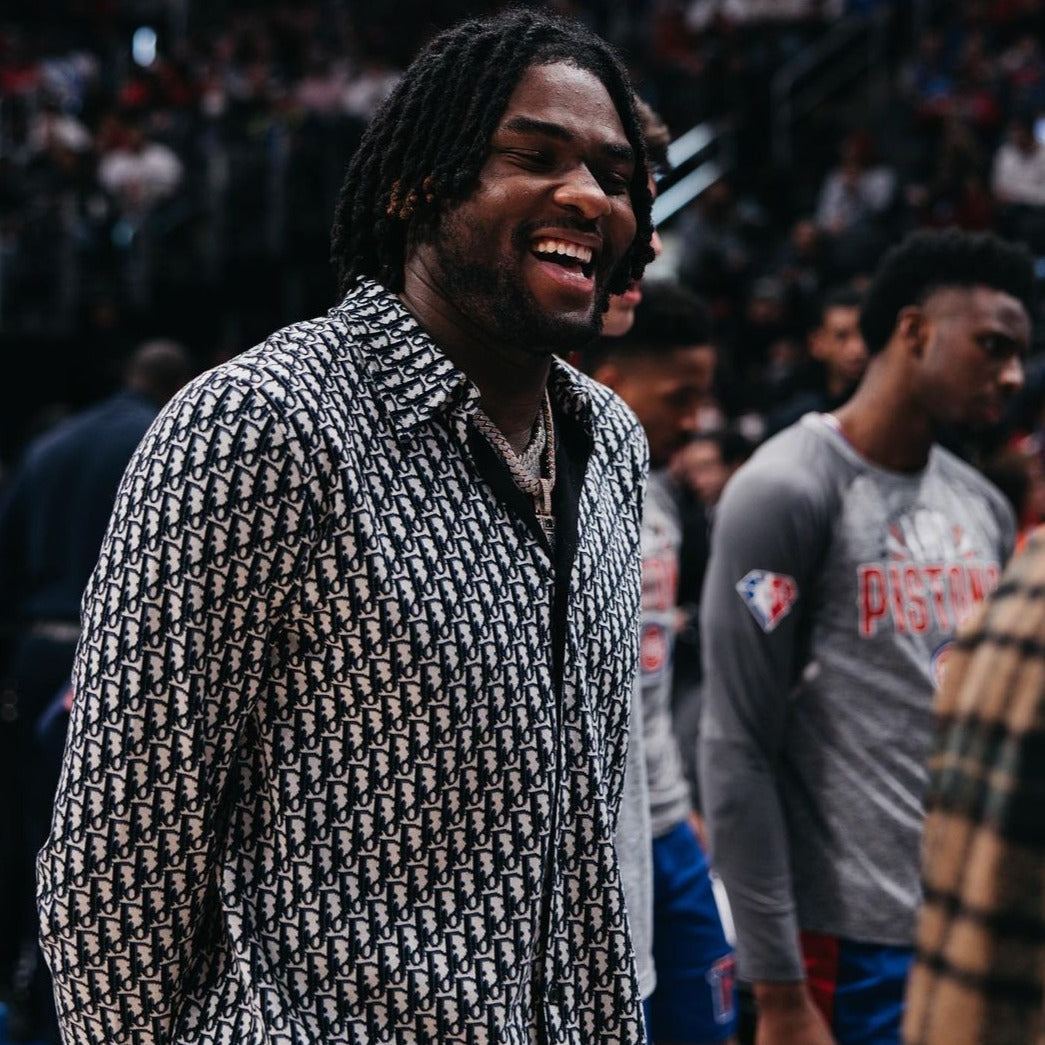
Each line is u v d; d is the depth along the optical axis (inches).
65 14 737.0
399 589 47.1
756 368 391.2
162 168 506.9
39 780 116.5
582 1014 51.9
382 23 648.4
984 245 87.4
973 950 30.0
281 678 47.3
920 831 86.0
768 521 85.1
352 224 54.1
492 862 47.9
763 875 84.4
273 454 46.2
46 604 137.6
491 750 47.8
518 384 52.7
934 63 529.3
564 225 50.1
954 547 88.9
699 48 579.2
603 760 53.5
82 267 462.6
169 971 47.2
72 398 462.0
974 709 31.4
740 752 85.1
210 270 464.1
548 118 50.1
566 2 616.7
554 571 50.9
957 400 87.4
